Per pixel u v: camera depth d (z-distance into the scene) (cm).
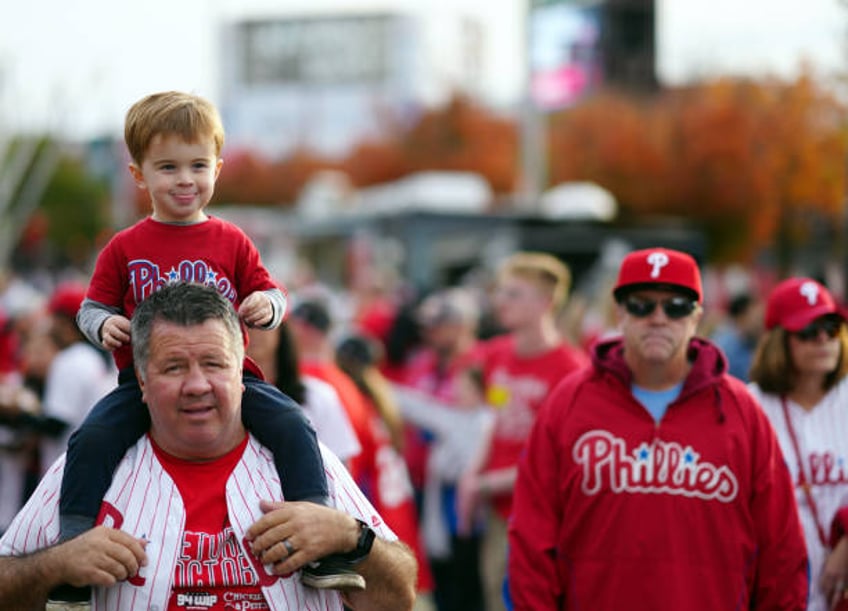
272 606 307
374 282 1642
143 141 321
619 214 2808
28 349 793
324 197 2434
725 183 2598
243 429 324
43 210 5484
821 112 2253
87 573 293
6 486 715
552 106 2388
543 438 457
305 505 310
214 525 310
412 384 1025
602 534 439
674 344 442
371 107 6181
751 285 1350
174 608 304
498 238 2000
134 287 324
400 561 327
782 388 517
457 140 4541
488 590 773
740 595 430
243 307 320
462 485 710
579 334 1095
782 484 439
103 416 317
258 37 11988
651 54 3067
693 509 432
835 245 2444
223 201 6525
